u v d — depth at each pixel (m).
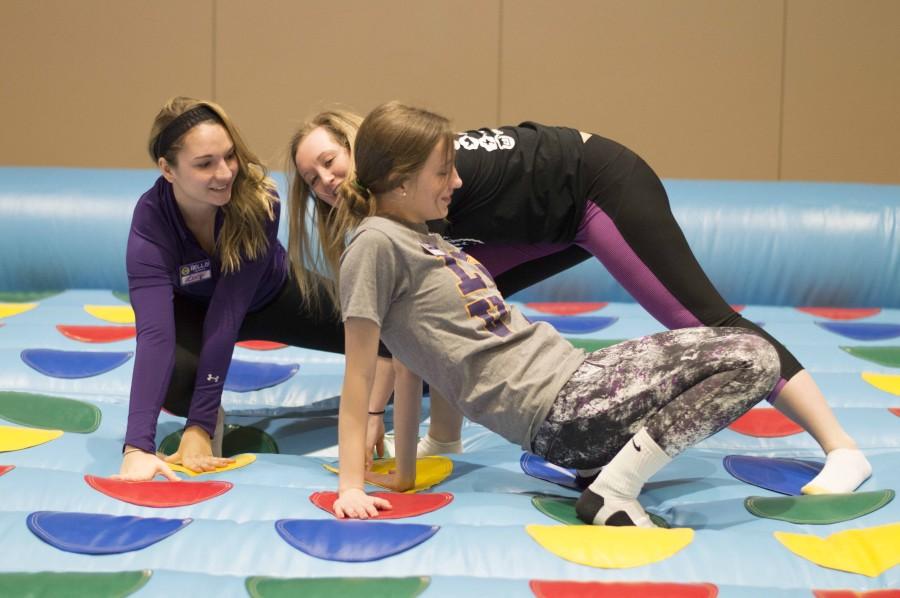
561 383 1.50
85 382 2.27
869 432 1.96
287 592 1.22
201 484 1.58
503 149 1.83
